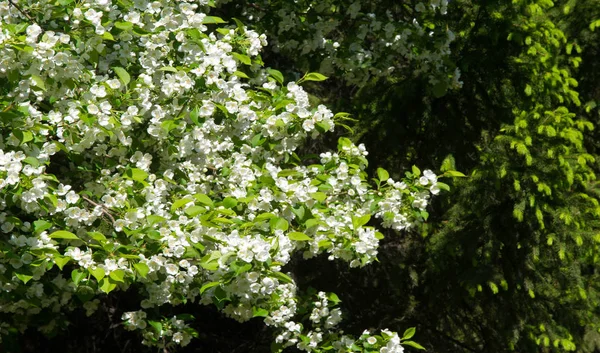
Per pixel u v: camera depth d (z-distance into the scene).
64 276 4.46
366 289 7.10
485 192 6.23
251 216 3.59
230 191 4.03
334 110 6.81
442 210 7.00
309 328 5.28
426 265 6.75
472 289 6.25
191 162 4.12
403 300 6.94
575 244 6.32
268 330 7.05
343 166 4.14
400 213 4.30
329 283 6.96
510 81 6.46
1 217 3.36
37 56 3.28
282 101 3.88
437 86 5.84
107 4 3.64
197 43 3.70
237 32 4.29
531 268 6.35
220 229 3.38
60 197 3.64
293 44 5.68
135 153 3.83
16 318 4.39
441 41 5.70
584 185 6.48
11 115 3.21
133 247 3.41
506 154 6.16
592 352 7.35
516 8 6.28
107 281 3.20
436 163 6.70
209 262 3.13
